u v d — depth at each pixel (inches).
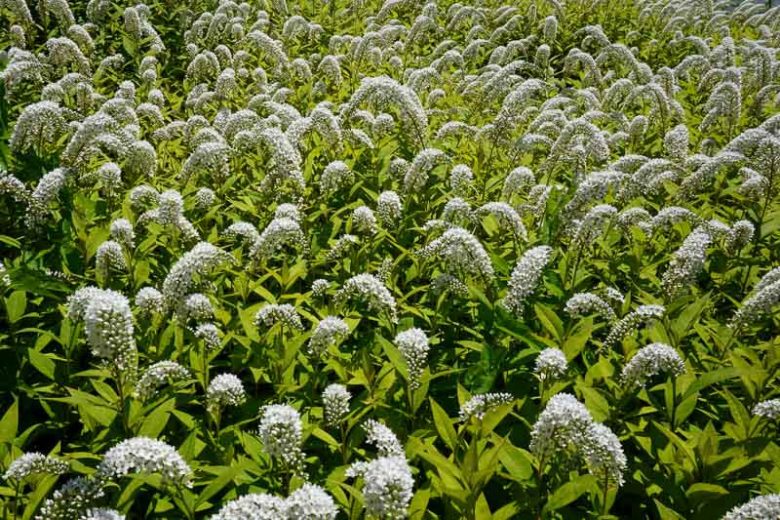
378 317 174.9
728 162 224.7
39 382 160.4
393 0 482.0
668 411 141.9
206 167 234.8
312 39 451.8
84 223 191.9
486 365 151.2
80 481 109.5
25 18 378.6
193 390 144.5
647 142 328.5
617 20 625.9
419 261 191.9
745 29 646.5
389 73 399.2
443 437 125.5
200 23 420.5
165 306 156.3
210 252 157.5
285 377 147.6
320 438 137.7
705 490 117.6
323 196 229.3
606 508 119.2
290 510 95.4
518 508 115.0
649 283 206.2
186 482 112.0
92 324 119.6
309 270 199.8
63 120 233.1
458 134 297.6
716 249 209.9
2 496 121.1
